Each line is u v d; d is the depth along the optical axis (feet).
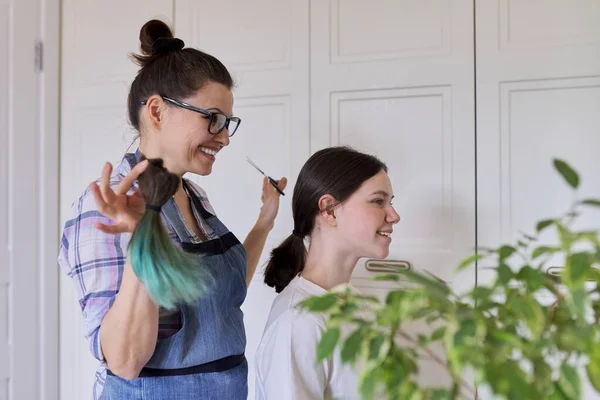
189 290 2.56
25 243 5.85
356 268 4.92
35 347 5.93
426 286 1.65
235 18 5.36
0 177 5.65
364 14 4.91
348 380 3.09
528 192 4.45
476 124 4.58
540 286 1.71
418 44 4.75
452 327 1.57
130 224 2.52
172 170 3.48
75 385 6.05
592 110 4.29
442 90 4.68
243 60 5.33
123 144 5.80
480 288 1.73
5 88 5.67
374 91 4.88
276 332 3.18
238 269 3.79
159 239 2.48
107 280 2.99
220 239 3.84
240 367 3.69
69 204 6.09
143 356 2.82
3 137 5.66
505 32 4.49
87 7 5.97
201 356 3.36
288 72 5.16
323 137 5.05
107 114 5.89
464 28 4.60
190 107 3.35
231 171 5.40
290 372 2.99
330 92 5.02
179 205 3.76
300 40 5.12
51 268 6.07
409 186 4.79
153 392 3.26
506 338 1.55
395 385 1.61
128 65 5.79
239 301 3.84
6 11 5.66
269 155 5.25
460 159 4.63
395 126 4.83
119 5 5.82
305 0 5.09
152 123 3.43
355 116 4.95
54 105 6.07
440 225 4.69
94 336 2.94
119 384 3.30
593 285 2.89
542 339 1.56
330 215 3.49
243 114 5.34
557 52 4.36
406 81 4.78
